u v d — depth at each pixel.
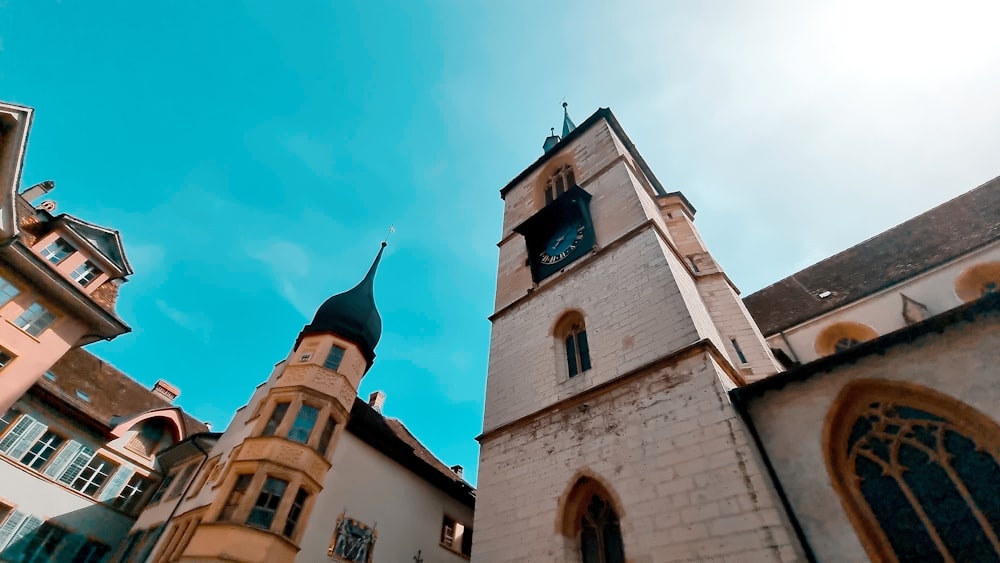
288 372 21.80
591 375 14.05
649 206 20.23
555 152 28.88
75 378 28.31
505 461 14.20
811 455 9.12
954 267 19.50
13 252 19.33
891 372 9.00
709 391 10.82
